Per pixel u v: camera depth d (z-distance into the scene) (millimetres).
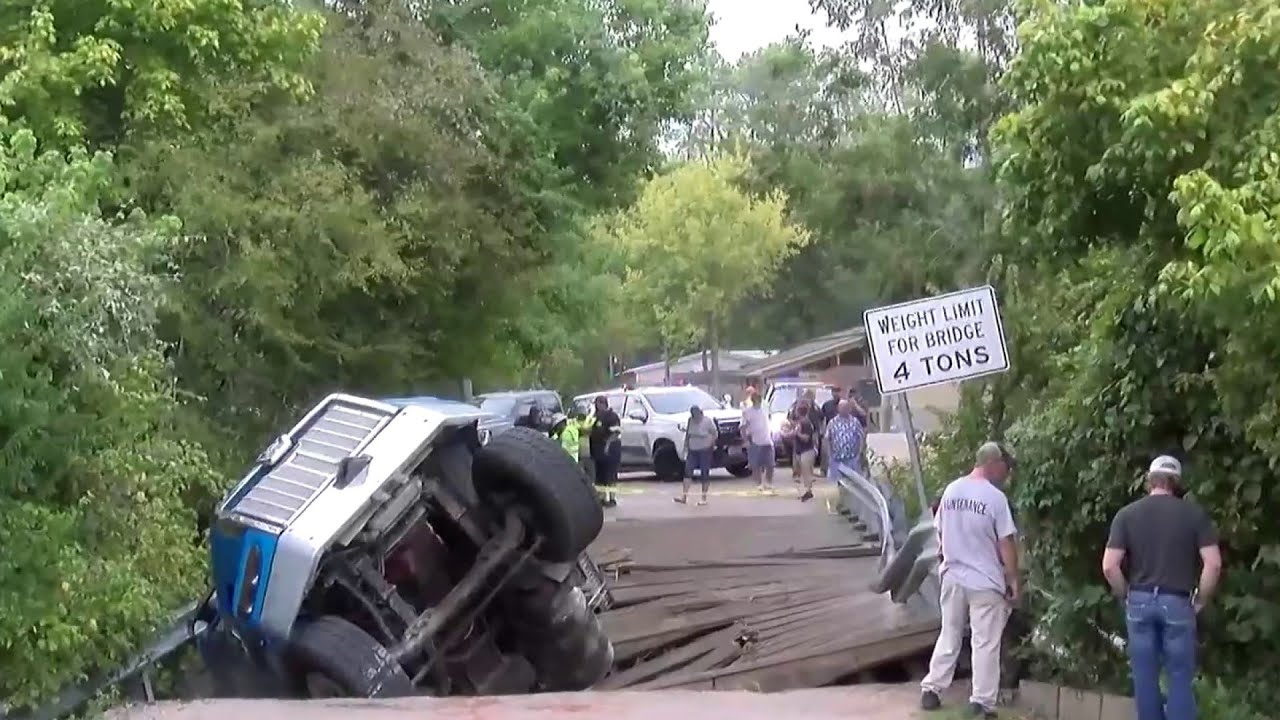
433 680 11797
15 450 9125
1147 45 8656
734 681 11695
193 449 12281
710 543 19312
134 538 10336
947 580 9797
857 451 25406
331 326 19062
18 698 8969
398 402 12062
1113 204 9078
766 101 66562
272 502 11359
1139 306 9414
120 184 14836
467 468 11852
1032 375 13953
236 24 16125
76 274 9531
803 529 20969
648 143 29594
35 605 8906
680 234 70938
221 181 16391
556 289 30656
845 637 12320
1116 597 9484
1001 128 9055
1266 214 7523
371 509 11031
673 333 77125
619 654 13234
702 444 27312
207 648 12398
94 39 14703
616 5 30875
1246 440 8844
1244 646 9336
